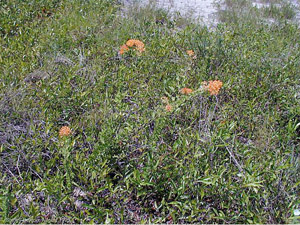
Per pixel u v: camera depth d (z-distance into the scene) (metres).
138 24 5.30
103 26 5.00
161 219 2.10
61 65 3.79
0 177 2.29
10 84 3.22
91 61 3.92
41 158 2.37
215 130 2.69
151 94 3.30
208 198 2.30
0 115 2.84
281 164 2.39
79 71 3.69
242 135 2.98
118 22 5.17
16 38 4.39
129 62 4.02
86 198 2.31
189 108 3.09
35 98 3.16
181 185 2.15
